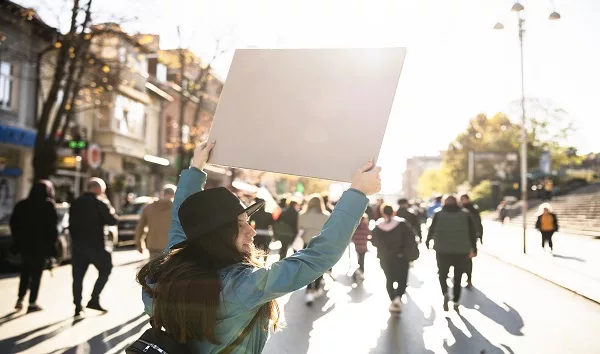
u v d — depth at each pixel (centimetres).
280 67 217
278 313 204
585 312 971
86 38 1769
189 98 3219
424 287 1288
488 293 1191
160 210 909
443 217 987
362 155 195
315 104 207
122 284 1203
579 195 4897
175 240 225
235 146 219
